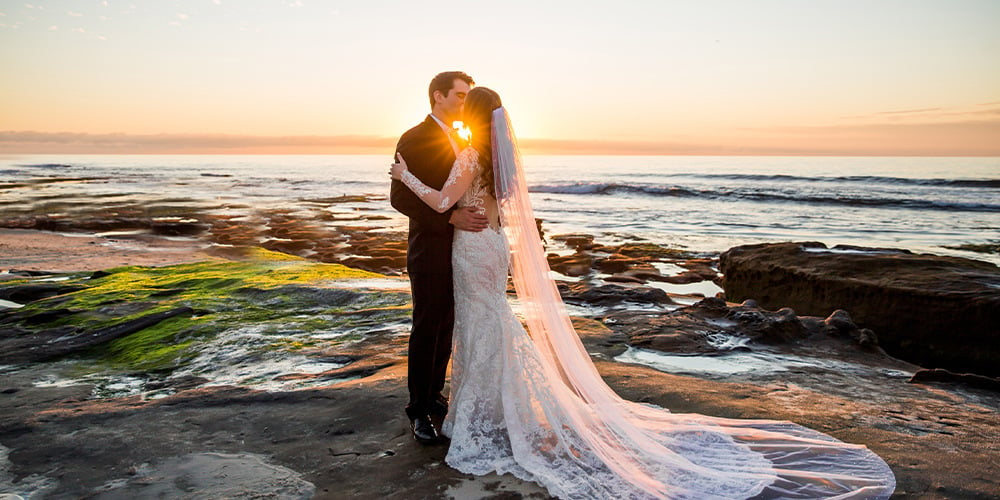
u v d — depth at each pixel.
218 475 3.22
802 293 9.52
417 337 3.57
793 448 3.31
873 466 3.09
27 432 3.88
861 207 33.53
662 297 8.34
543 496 2.90
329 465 3.30
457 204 3.49
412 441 3.57
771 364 5.44
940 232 23.75
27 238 20.59
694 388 4.43
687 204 36.91
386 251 17.75
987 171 71.31
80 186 54.56
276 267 10.77
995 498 2.79
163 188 53.75
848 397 4.45
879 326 8.22
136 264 14.51
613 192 47.28
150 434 3.80
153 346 6.21
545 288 3.59
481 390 3.40
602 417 3.42
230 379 5.08
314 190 53.59
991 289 7.58
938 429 3.74
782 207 34.03
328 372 5.02
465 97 3.43
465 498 2.90
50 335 6.59
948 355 7.50
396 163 3.46
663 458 3.13
